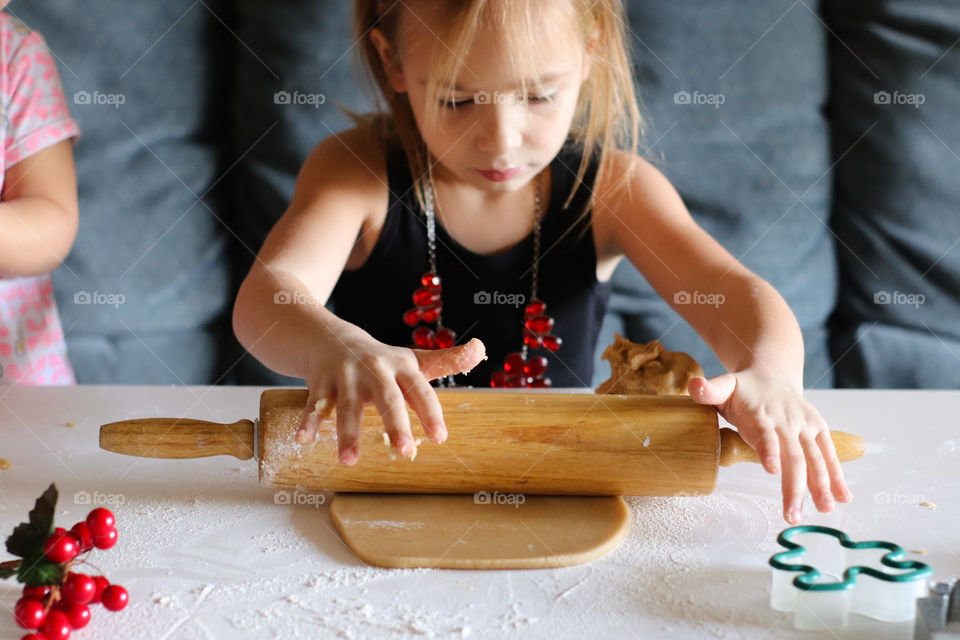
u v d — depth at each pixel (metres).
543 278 1.06
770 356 0.68
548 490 0.58
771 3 1.44
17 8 1.31
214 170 1.41
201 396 0.81
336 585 0.47
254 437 0.58
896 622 0.44
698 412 0.58
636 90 1.40
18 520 0.54
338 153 1.02
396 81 0.95
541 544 0.51
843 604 0.43
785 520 0.56
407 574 0.49
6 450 0.67
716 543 0.53
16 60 1.11
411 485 0.58
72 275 1.34
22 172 1.10
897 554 0.47
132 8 1.36
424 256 1.05
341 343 0.62
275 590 0.47
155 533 0.53
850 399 0.82
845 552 0.49
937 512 0.57
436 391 0.60
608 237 1.06
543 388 0.91
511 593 0.47
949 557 0.51
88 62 1.34
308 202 0.95
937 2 1.43
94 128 1.35
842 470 0.61
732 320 0.79
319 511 0.57
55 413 0.76
